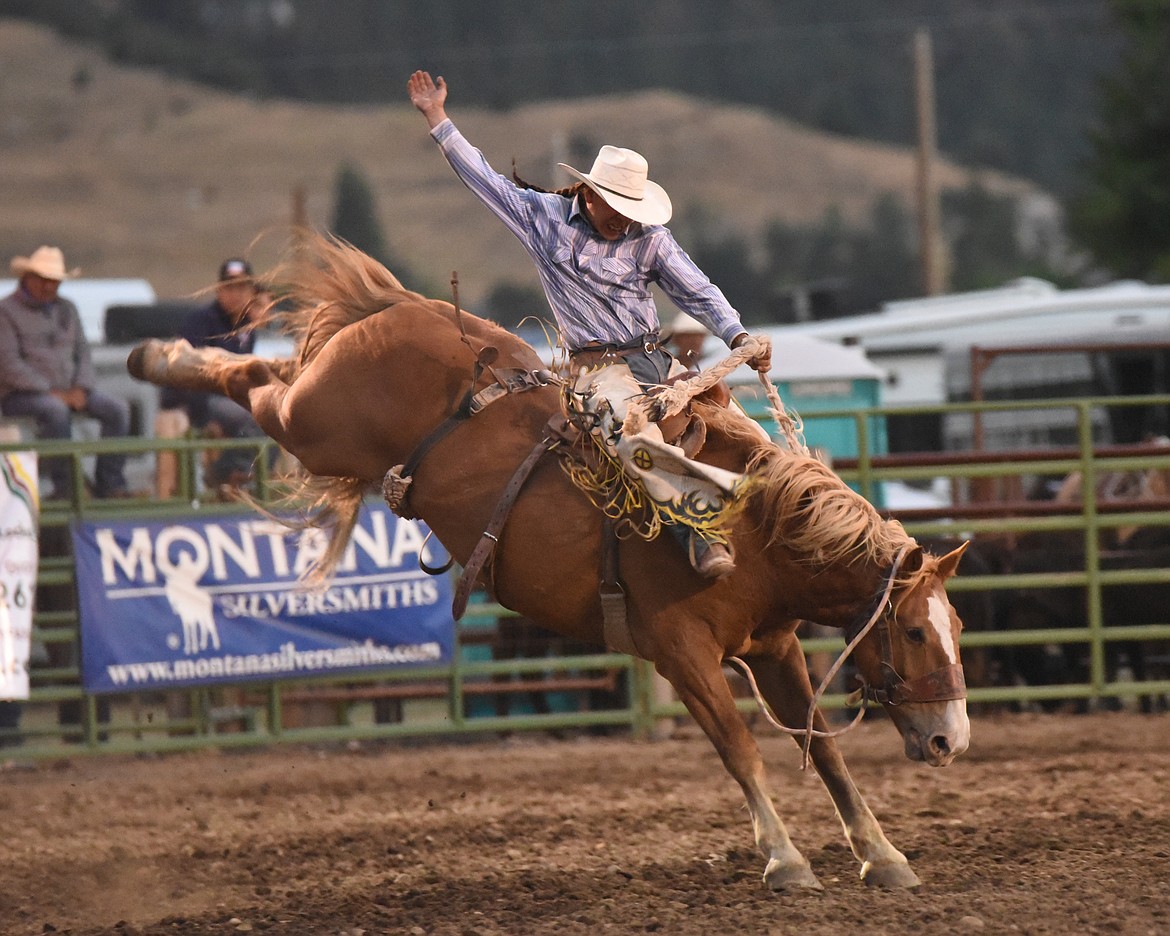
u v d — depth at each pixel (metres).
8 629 34.66
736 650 22.62
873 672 22.06
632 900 22.41
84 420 44.56
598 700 41.19
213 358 26.62
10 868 26.56
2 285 57.88
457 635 37.47
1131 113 146.75
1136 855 23.56
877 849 22.50
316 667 36.84
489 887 23.70
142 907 23.81
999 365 63.16
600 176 22.23
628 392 22.14
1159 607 40.91
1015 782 31.09
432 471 23.50
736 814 28.66
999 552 41.03
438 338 23.94
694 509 21.30
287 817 30.44
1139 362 62.25
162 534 36.38
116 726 36.66
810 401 49.22
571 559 22.50
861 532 21.91
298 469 26.39
